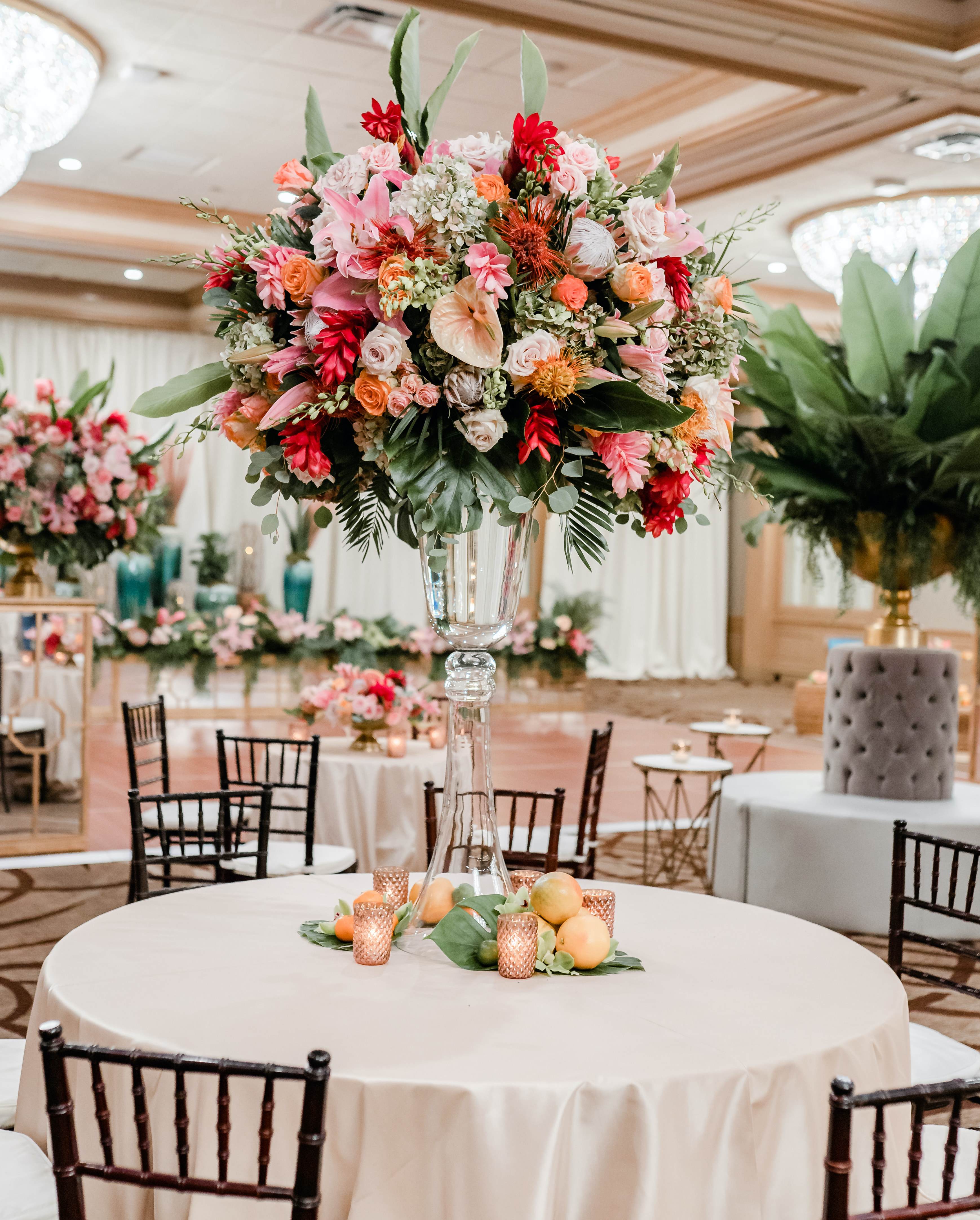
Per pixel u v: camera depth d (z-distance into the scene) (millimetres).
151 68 7383
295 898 2424
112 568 11664
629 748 9695
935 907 2561
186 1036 1635
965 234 8977
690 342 2049
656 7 5758
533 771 8492
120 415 6520
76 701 7023
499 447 1912
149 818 4367
